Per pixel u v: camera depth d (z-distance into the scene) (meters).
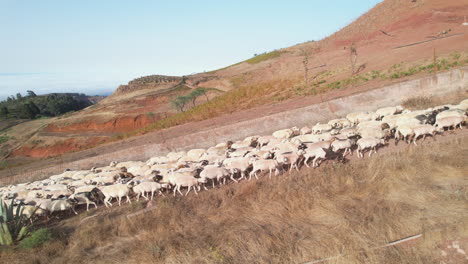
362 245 8.41
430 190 10.45
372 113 20.69
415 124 16.19
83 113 104.12
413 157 12.98
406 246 8.28
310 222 9.95
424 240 8.32
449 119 15.53
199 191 13.77
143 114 89.25
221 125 26.89
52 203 13.24
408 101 22.52
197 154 19.70
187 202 12.41
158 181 15.10
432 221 8.89
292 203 10.86
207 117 36.41
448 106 18.25
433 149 13.47
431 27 45.38
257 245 8.91
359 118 20.53
